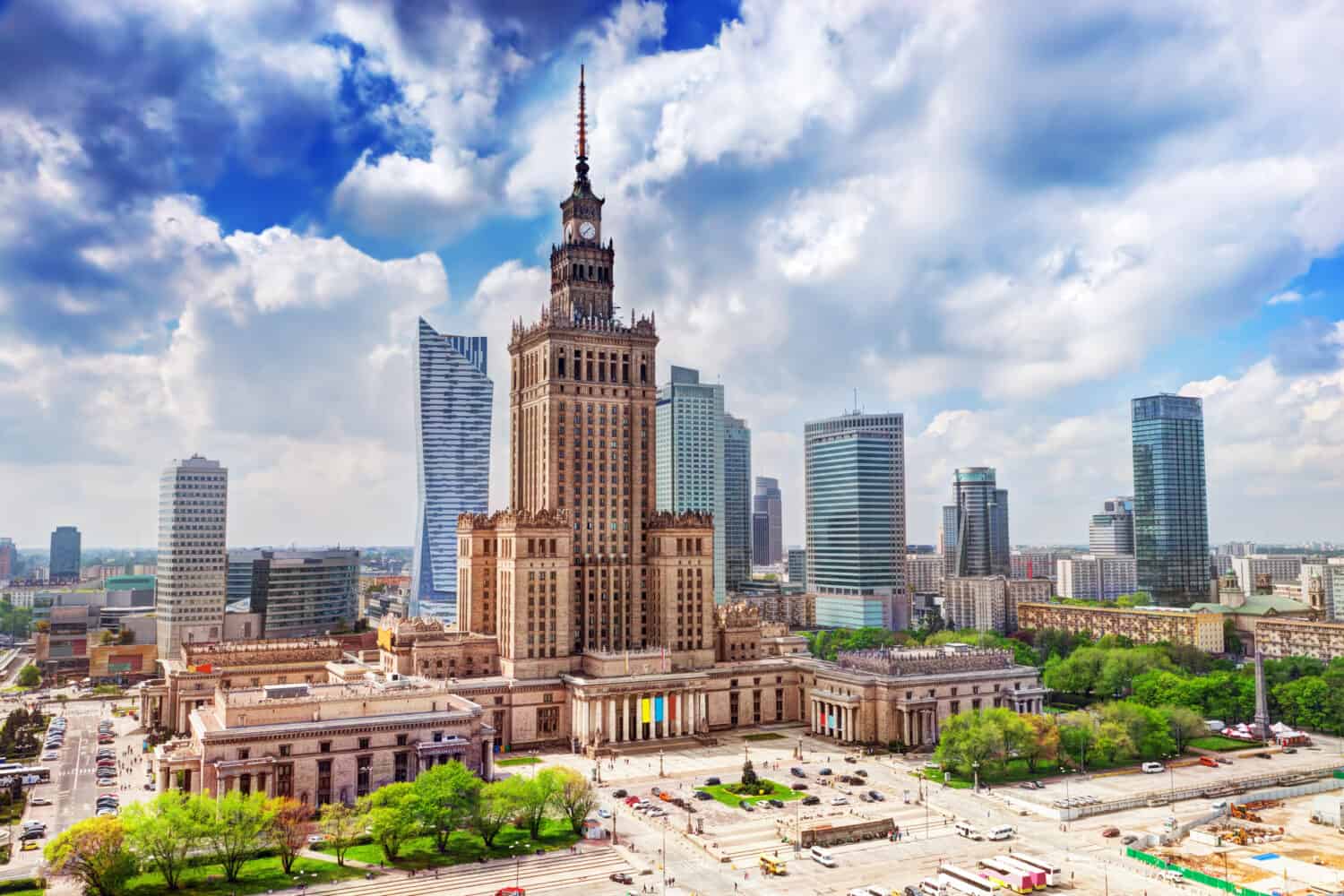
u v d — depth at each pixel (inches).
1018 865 6451.8
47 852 5698.8
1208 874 6397.6
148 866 6107.3
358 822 6673.2
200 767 7460.6
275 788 7500.0
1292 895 6033.5
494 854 6737.2
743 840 7111.2
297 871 6373.0
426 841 7007.9
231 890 6048.2
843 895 6018.7
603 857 6683.1
